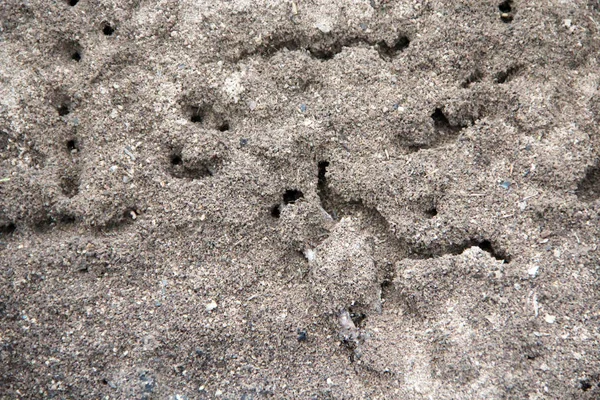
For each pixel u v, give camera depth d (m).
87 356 0.39
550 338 0.38
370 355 0.38
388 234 0.40
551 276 0.38
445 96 0.41
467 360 0.38
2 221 0.41
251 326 0.39
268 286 0.40
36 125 0.41
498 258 0.39
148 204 0.40
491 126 0.41
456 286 0.39
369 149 0.41
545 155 0.40
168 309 0.39
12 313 0.39
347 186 0.41
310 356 0.39
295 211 0.40
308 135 0.41
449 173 0.40
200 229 0.40
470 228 0.39
